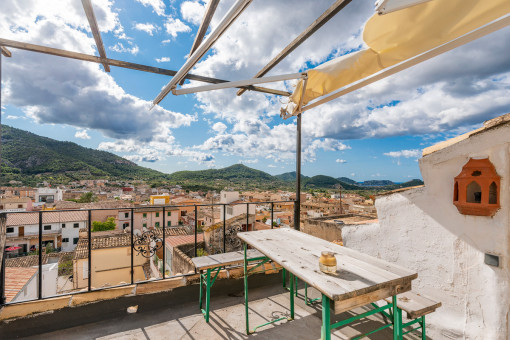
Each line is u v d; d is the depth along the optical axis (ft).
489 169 5.01
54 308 7.01
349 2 5.34
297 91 7.86
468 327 5.45
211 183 542.98
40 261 7.11
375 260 4.92
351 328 6.75
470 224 5.44
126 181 462.19
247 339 6.30
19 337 6.20
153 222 126.21
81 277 53.88
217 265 7.15
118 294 7.79
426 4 3.95
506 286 4.86
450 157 5.78
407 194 6.76
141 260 60.34
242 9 3.55
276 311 7.63
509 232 4.85
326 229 31.60
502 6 3.76
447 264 5.86
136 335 6.41
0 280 6.68
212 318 7.20
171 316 7.23
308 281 3.91
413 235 6.59
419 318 5.63
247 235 7.05
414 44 4.96
